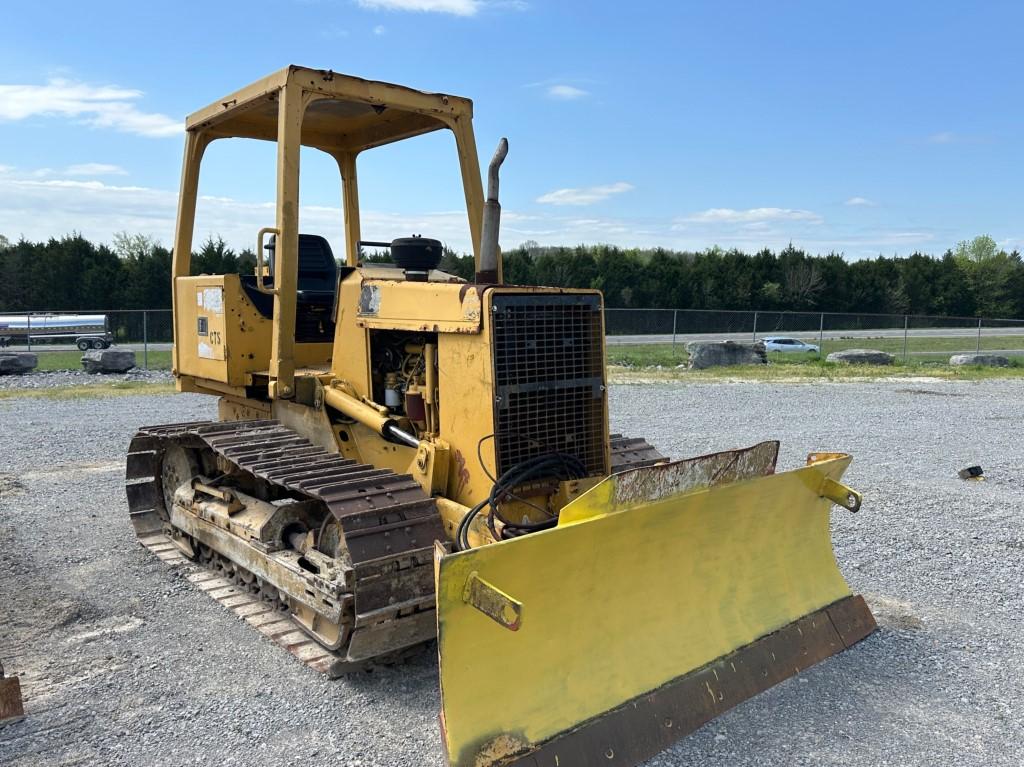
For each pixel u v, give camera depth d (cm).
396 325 454
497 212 421
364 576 379
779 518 442
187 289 651
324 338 609
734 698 376
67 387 1656
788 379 1911
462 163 571
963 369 2155
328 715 374
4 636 465
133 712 377
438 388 438
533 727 319
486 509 399
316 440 532
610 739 330
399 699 390
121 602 520
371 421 464
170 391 1591
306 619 450
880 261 5619
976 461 950
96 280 4028
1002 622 485
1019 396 1598
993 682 407
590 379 432
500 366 397
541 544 322
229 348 574
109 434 1107
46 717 372
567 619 343
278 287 498
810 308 5003
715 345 2202
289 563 459
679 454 967
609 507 346
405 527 401
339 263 647
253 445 503
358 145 683
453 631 304
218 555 568
